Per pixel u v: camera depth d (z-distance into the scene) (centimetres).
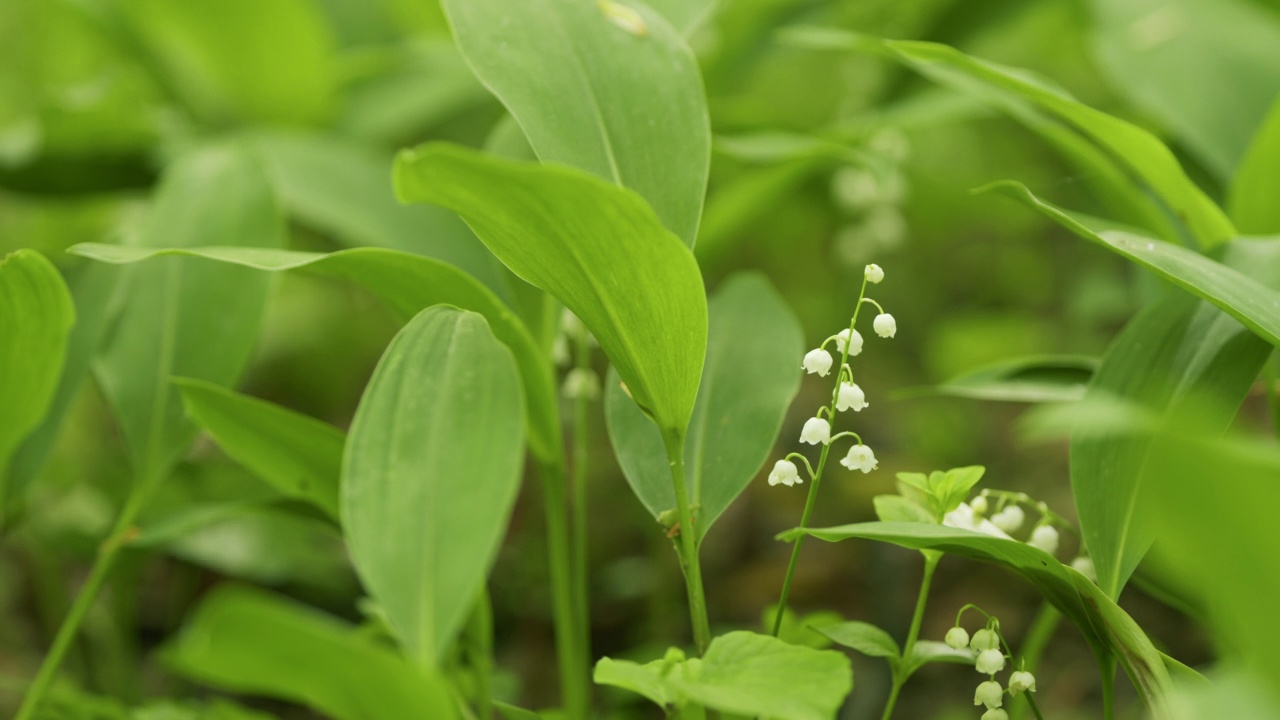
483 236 107
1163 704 106
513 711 112
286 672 103
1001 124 254
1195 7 147
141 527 123
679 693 105
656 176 111
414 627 101
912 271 256
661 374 108
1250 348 112
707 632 109
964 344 230
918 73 171
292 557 164
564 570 120
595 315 107
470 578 101
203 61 195
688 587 110
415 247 136
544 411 116
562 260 106
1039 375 120
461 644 116
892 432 227
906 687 165
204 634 101
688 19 123
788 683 104
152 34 195
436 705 101
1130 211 125
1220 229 119
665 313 107
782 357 119
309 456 115
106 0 194
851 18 189
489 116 216
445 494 102
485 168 103
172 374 123
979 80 128
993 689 109
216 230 126
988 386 120
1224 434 110
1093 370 120
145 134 180
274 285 124
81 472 180
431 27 205
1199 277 108
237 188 127
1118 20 149
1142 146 117
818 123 261
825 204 215
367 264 112
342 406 245
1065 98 116
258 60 191
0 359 116
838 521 207
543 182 103
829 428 110
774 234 244
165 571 203
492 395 104
